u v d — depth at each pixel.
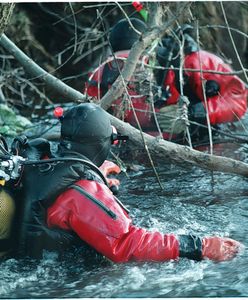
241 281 6.66
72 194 6.79
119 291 6.53
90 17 14.14
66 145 7.14
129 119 10.77
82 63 14.12
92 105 7.25
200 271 6.82
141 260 6.86
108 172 8.48
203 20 13.95
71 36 14.12
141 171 9.90
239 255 7.07
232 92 11.43
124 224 6.84
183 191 9.15
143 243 6.85
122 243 6.80
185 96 10.35
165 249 6.86
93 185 6.84
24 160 6.89
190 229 7.95
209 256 6.97
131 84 9.72
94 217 6.73
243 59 14.46
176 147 8.70
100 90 10.80
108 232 6.75
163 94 11.10
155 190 9.20
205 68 11.15
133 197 8.94
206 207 8.59
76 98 9.46
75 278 6.74
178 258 6.94
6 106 11.69
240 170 8.59
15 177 6.83
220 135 11.24
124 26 10.84
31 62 9.67
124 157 10.33
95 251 6.96
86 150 7.10
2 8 7.91
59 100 13.37
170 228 7.96
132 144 10.37
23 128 11.51
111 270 6.84
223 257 6.99
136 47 9.12
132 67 9.16
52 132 11.16
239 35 14.29
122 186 9.35
